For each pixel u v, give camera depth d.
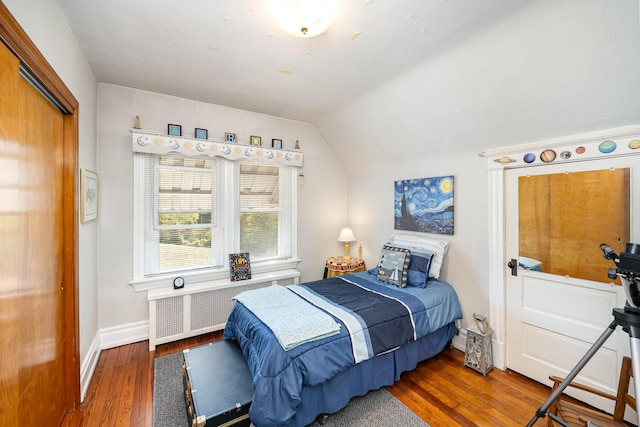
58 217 1.66
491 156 2.42
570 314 1.99
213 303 2.95
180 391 2.01
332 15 1.57
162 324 2.68
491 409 1.86
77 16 1.63
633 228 1.73
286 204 3.66
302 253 3.77
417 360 2.24
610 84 1.60
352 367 1.85
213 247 3.18
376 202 3.66
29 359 1.29
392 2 1.48
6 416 1.09
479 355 2.28
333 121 3.47
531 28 1.59
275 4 1.51
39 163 1.40
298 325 1.76
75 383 1.80
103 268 2.57
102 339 2.57
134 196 2.71
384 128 3.05
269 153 3.36
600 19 1.41
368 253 3.81
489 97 2.08
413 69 2.22
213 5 1.53
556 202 2.06
